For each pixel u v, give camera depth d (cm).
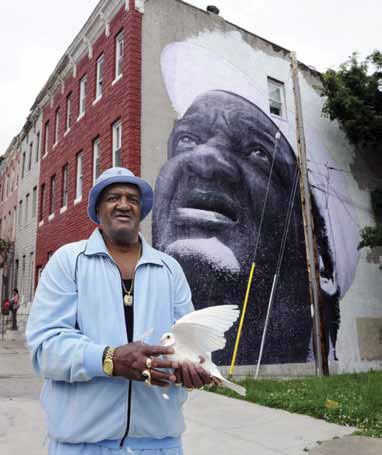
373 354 1581
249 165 1386
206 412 676
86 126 1523
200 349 187
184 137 1270
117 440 196
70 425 192
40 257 1916
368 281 1655
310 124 1647
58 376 190
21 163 2450
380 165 1847
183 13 1361
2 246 2364
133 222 232
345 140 1752
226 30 1450
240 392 184
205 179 1277
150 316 213
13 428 576
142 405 198
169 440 209
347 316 1545
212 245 1244
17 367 1093
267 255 1359
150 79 1250
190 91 1316
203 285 1201
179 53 1323
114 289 212
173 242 1177
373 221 1748
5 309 2014
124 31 1291
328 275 1523
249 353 1245
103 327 203
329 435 553
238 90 1430
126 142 1193
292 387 839
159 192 1186
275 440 535
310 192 1560
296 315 1378
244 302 1268
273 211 1408
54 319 201
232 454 484
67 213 1630
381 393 748
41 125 2108
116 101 1295
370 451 489
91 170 1458
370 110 1653
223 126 1359
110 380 196
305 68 1692
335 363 1457
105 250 218
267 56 1552
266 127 1467
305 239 1445
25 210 2292
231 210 1306
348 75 1666
